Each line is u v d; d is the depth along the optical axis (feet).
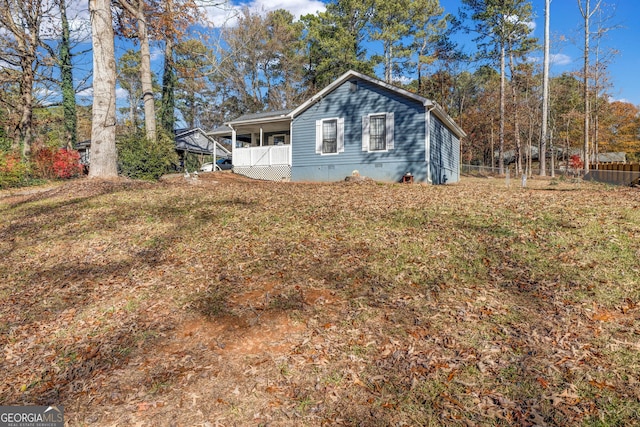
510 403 8.32
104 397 9.58
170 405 9.06
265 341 11.56
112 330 13.08
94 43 41.04
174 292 15.57
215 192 36.94
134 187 38.81
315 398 8.99
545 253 16.44
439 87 128.88
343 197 32.68
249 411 8.70
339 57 112.47
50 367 11.36
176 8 58.18
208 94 151.23
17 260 20.61
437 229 20.75
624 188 36.78
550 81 109.81
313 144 54.85
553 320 11.52
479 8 92.48
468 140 129.90
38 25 68.54
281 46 123.75
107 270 18.60
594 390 8.52
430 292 13.88
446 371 9.52
